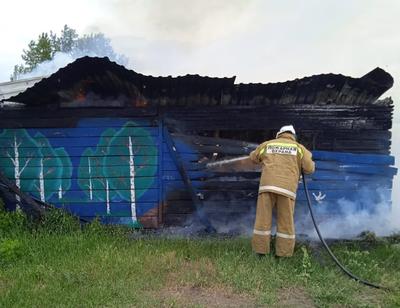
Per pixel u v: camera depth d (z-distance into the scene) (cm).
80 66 569
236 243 595
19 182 654
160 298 436
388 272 524
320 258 555
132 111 643
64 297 428
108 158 651
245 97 630
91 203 655
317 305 429
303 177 548
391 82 587
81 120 647
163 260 522
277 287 470
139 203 655
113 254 536
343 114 645
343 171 654
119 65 566
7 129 651
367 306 426
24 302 417
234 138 661
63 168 653
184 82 594
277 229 533
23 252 539
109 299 428
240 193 654
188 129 647
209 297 444
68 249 556
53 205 651
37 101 635
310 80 596
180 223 658
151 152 649
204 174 650
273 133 663
